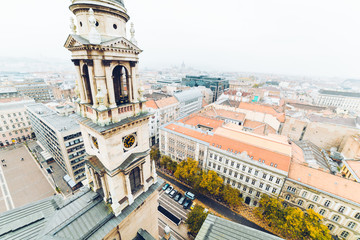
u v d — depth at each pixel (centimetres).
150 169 2938
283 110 12888
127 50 2053
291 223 4431
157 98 13300
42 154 8838
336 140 9050
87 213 2369
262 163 5541
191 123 9200
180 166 6769
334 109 15412
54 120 7350
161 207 5872
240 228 2669
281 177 5275
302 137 9944
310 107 15288
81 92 2206
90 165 2347
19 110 10656
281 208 4931
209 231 2634
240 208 6006
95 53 1802
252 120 10606
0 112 9925
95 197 2575
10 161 8781
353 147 7694
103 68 1909
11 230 2428
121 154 2297
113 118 2092
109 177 2270
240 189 6269
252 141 6347
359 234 4600
